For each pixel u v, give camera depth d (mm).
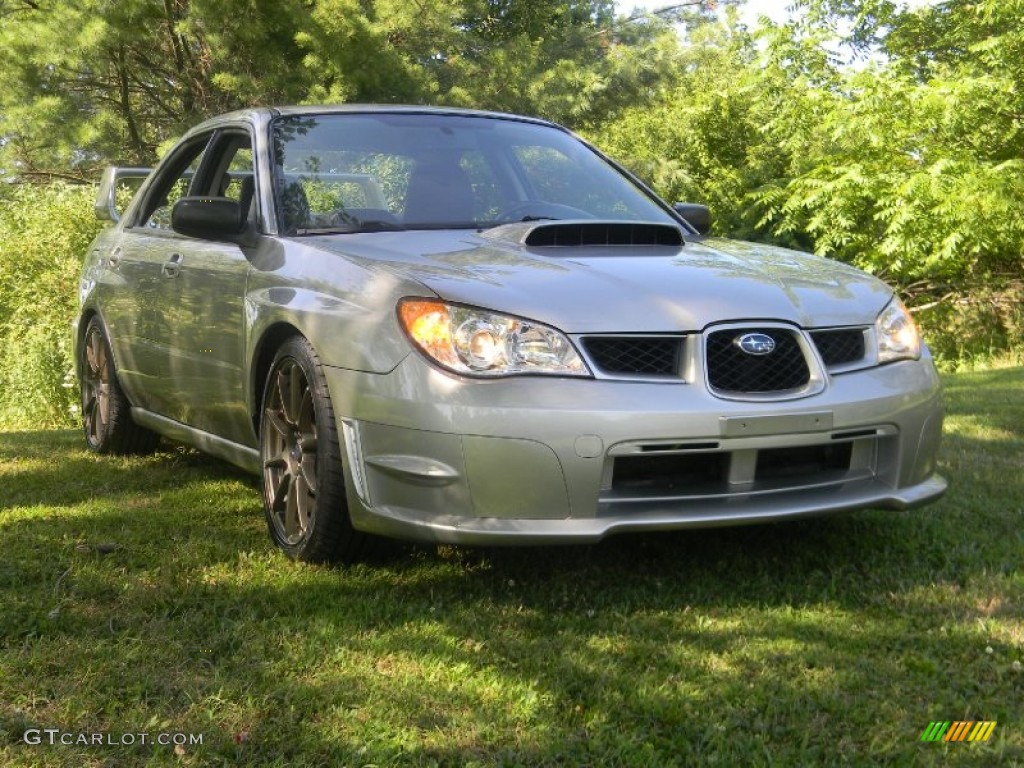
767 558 3682
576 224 3771
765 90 13766
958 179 11055
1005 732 2410
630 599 3277
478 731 2402
